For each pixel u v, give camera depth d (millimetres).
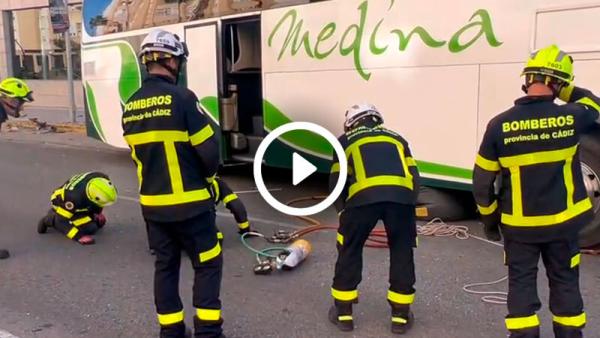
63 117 20172
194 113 3908
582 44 5777
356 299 4543
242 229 6848
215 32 9617
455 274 5602
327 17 7965
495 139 3662
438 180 7016
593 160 5973
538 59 3643
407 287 4410
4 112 6023
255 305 5035
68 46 18078
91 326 4711
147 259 6305
